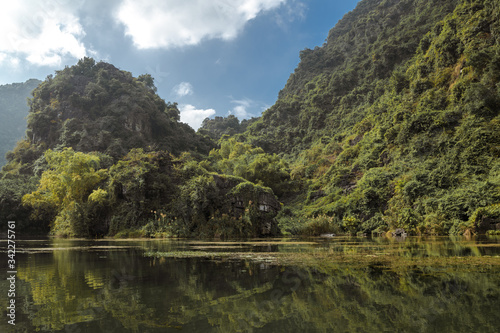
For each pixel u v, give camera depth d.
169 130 81.44
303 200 55.53
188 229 30.28
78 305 4.16
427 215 29.22
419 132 42.94
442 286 5.15
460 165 32.84
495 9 43.31
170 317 3.58
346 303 4.18
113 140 62.88
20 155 65.44
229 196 33.09
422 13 94.06
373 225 34.78
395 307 3.93
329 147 73.06
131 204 33.25
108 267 7.95
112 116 68.38
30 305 4.16
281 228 35.38
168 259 9.79
